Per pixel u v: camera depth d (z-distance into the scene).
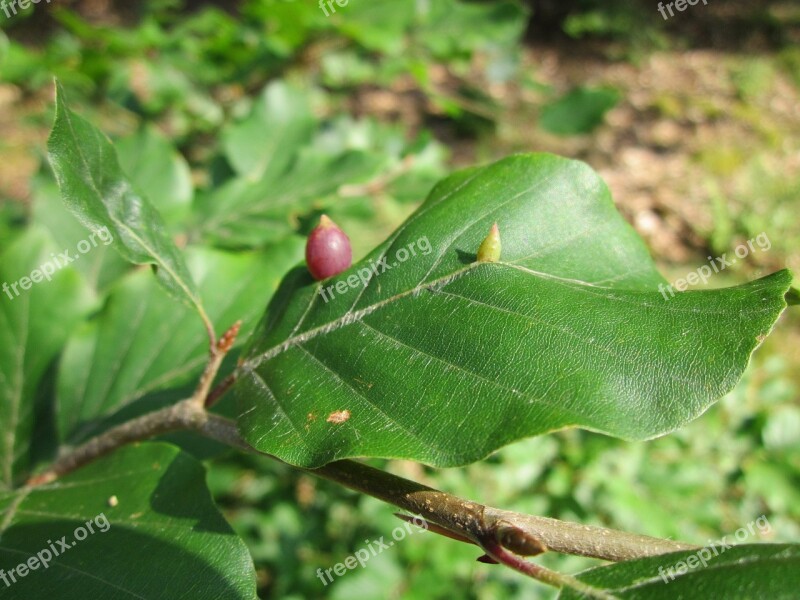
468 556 0.24
